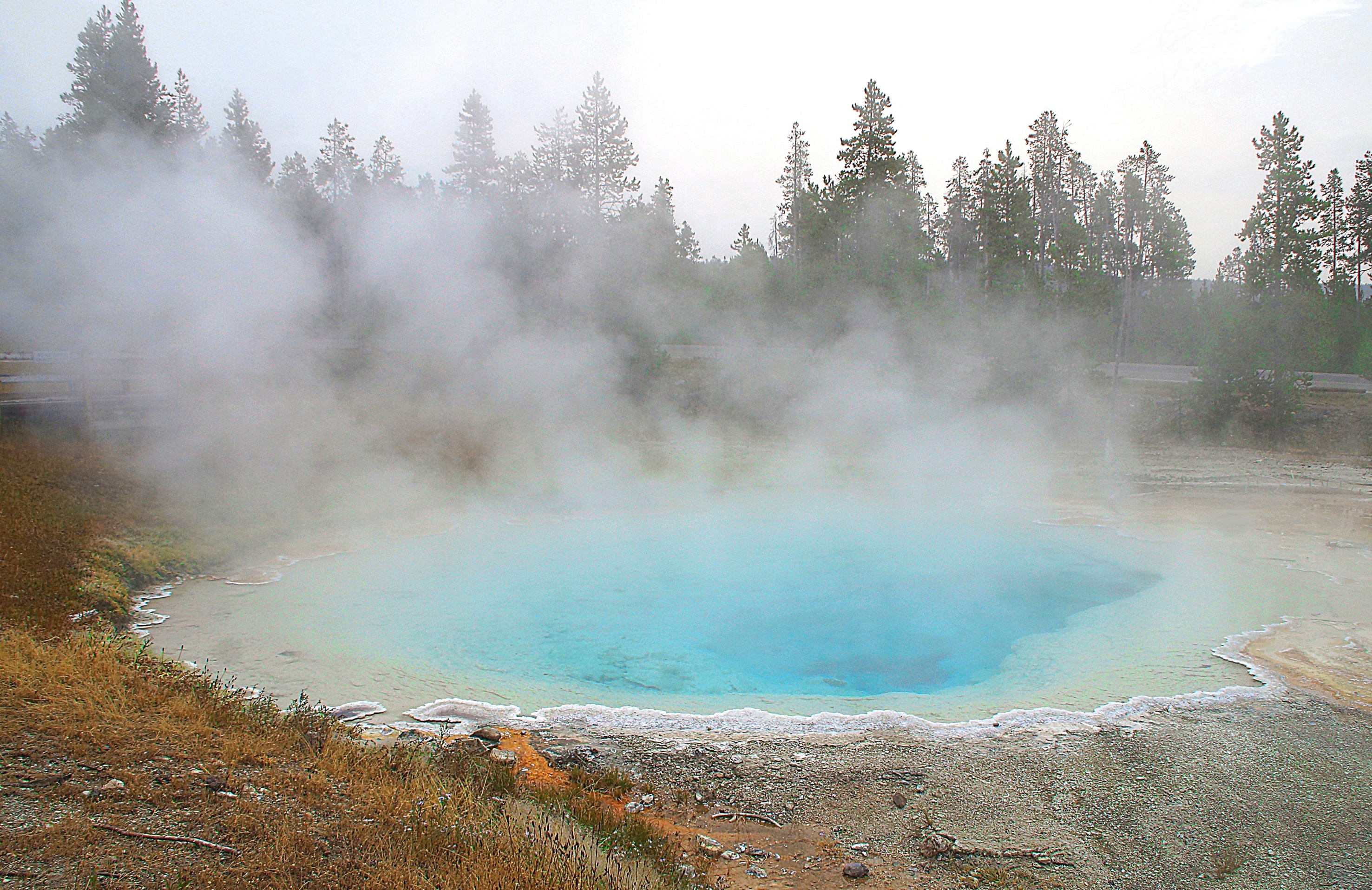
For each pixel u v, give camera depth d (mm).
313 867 3582
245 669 7234
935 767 5566
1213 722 6266
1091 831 4758
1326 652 7770
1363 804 5062
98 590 8594
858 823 4852
